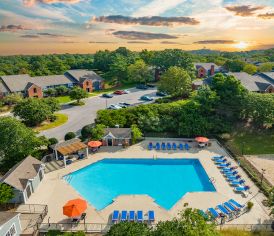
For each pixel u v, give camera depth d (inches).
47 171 1584.6
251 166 1642.5
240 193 1365.7
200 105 2203.5
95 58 6107.3
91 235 1077.8
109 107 2859.3
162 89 3083.2
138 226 866.1
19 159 1594.5
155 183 1526.8
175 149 1900.8
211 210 1197.1
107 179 1560.0
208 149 1905.8
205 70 4761.3
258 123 2240.4
